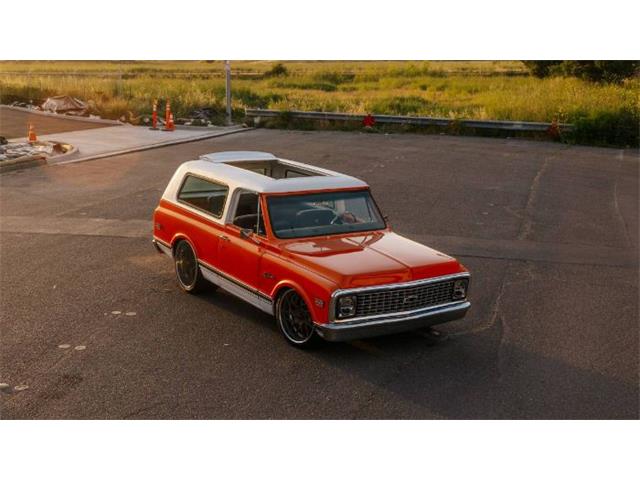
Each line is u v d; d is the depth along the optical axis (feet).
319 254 23.30
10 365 22.03
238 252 25.62
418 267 22.91
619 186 57.67
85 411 19.06
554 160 70.49
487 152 74.95
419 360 22.88
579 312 28.04
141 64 305.32
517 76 177.06
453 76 190.19
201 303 28.19
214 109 107.96
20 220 42.42
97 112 101.60
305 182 26.07
